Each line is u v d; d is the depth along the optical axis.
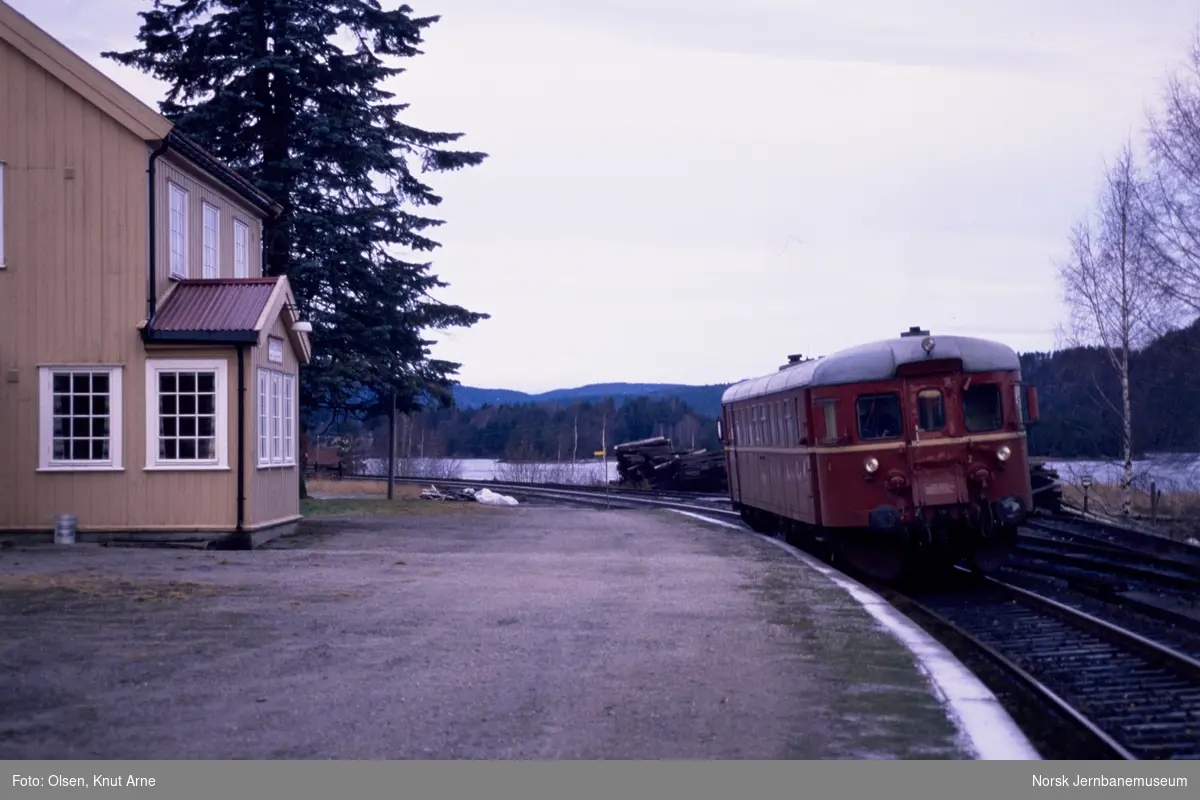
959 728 7.85
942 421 17.27
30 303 19.55
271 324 20.19
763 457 22.72
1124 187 36.78
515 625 11.77
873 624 12.30
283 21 29.36
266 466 20.70
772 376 22.16
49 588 13.64
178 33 29.77
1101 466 51.09
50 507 19.44
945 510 17.06
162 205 20.09
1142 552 20.72
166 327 19.52
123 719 7.83
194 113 29.03
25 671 9.24
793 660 10.15
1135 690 10.39
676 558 19.08
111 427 19.47
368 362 30.44
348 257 29.88
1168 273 34.84
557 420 105.94
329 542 20.86
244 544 19.48
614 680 9.21
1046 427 57.38
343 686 8.88
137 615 11.94
